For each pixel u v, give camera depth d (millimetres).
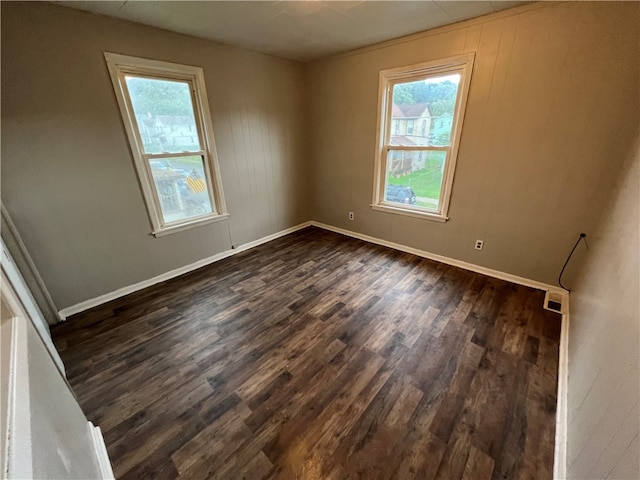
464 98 2502
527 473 1183
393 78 2943
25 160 1943
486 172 2586
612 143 1955
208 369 1750
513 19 2119
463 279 2762
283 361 1800
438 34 2484
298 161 4004
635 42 1742
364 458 1248
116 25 2152
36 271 2059
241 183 3371
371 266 3080
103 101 2205
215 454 1275
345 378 1663
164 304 2451
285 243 3812
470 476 1177
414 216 3234
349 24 2389
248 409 1482
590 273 1780
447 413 1440
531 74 2150
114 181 2383
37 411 632
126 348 1934
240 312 2314
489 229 2719
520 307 2295
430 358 1798
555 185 2264
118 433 1372
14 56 1795
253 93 3207
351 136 3523
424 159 3025
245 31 2496
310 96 3754
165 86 2561
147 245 2697
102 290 2479
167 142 2682
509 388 1573
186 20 2230
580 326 1605
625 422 718
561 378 1583
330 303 2412
